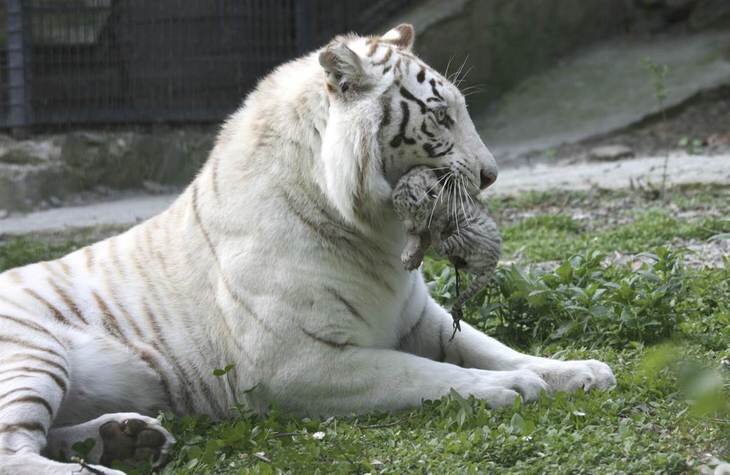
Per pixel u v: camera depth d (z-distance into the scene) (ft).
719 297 39.17
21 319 29.81
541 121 101.71
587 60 109.70
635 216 62.34
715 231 53.72
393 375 29.58
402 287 31.53
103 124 89.30
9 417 26.81
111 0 88.12
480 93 107.34
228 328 30.60
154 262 32.12
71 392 29.81
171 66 90.68
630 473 24.16
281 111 31.24
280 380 29.96
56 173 84.12
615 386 29.58
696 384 20.49
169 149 90.74
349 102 29.19
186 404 31.22
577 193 70.85
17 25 84.33
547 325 37.40
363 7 105.91
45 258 60.95
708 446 25.25
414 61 30.04
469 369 30.04
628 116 97.09
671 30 111.55
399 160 29.71
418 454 26.20
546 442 25.91
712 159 79.05
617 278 40.42
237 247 30.63
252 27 93.15
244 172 31.32
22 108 84.99
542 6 109.60
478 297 38.63
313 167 30.04
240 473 25.93
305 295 29.76
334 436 27.99
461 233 28.48
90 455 27.25
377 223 29.86
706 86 97.71
